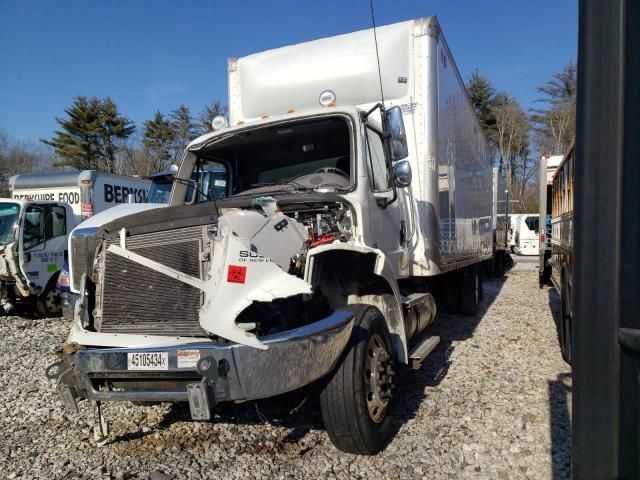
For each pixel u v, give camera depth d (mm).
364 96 5570
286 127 4758
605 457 1436
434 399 4945
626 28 1375
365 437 3600
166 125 51781
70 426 4488
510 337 7602
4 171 46875
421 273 5477
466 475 3518
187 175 5234
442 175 5977
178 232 3340
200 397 2943
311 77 5719
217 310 3045
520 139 51688
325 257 3754
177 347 3082
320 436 4148
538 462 3672
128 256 3414
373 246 4289
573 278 1528
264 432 4246
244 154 5391
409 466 3643
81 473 3625
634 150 1375
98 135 48281
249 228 3322
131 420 4586
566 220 7086
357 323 3680
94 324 3553
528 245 30125
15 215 10234
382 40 5547
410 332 4832
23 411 4891
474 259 8977
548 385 5297
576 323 1503
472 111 8750
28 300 10734
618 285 1407
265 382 2994
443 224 6051
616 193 1404
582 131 1468
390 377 3992
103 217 7848
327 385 3543
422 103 5449
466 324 8703
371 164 4617
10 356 7035
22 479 3564
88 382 3318
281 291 3111
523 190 52281
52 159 48719
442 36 5902
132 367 3174
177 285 3283
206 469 3633
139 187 15078
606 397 1434
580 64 1470
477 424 4340
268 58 6059
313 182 4637
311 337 3160
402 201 5230
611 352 1422
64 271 8906
